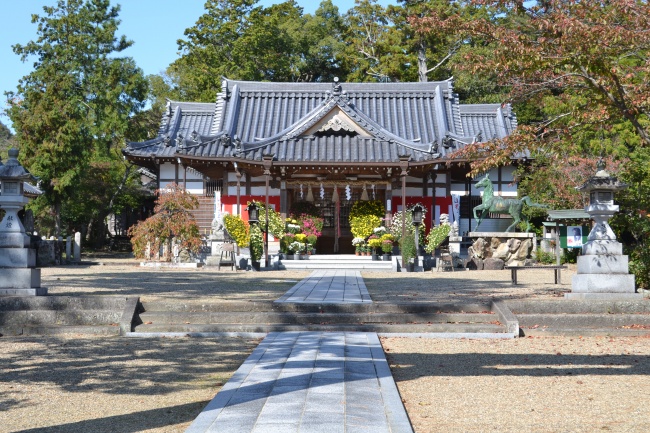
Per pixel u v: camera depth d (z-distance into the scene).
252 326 11.96
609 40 12.41
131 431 6.21
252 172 31.69
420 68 47.53
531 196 32.72
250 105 35.41
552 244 30.05
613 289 13.05
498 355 10.03
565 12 13.30
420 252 28.64
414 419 6.58
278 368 8.46
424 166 29.23
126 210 50.88
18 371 8.80
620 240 18.88
